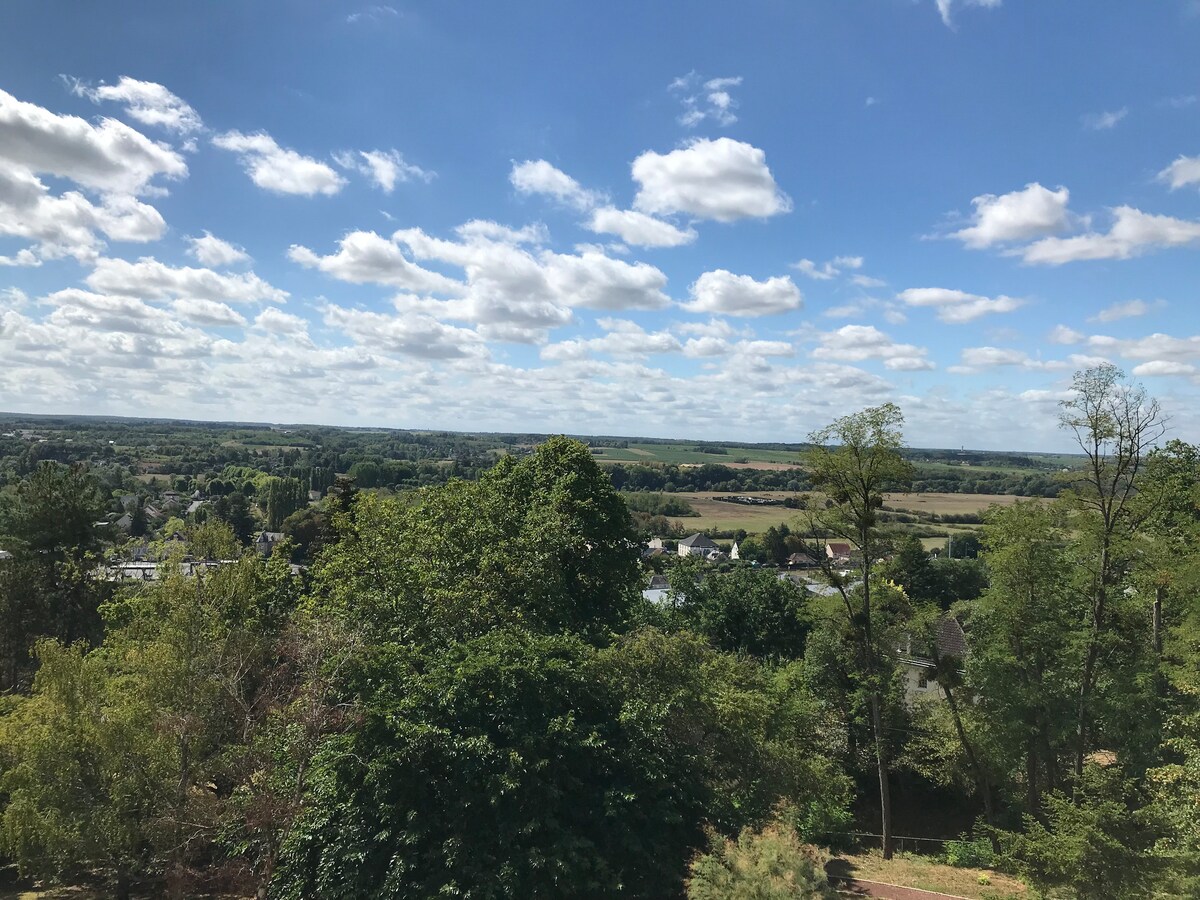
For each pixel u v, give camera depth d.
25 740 18.58
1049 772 27.31
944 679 27.48
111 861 19.27
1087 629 26.95
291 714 18.23
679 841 17.95
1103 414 24.73
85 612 38.03
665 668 20.50
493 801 15.67
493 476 32.75
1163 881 14.76
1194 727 21.45
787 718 29.73
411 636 22.30
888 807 27.12
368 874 16.34
